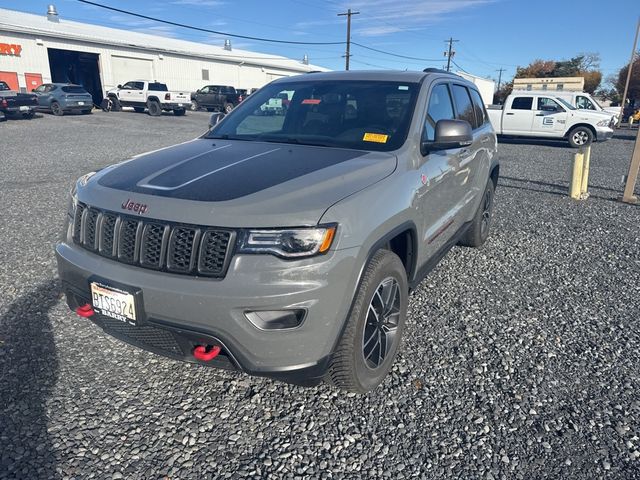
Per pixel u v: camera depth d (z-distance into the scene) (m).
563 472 2.32
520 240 6.07
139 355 3.25
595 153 16.47
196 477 2.26
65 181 9.27
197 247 2.31
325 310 2.31
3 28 28.38
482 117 5.35
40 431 2.51
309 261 2.27
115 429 2.55
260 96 4.23
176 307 2.29
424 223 3.28
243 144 3.46
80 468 2.29
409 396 2.88
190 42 47.69
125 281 2.40
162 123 24.58
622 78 55.88
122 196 2.56
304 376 2.40
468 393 2.91
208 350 2.43
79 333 3.50
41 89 27.25
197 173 2.74
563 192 9.41
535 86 33.28
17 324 3.61
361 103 3.66
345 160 2.94
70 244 2.81
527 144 19.69
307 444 2.48
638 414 2.75
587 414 2.74
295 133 3.62
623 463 2.38
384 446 2.48
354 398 2.85
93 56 34.78
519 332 3.67
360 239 2.44
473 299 4.25
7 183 8.98
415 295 4.30
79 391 2.85
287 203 2.34
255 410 2.74
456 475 2.30
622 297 4.35
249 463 2.35
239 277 2.23
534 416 2.72
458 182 4.11
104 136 17.77
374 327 2.80
